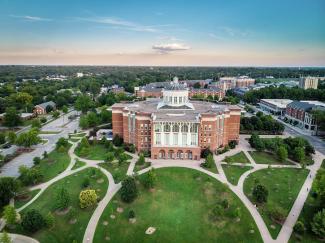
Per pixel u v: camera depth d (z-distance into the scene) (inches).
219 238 2817.4
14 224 2982.3
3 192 3265.3
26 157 4977.9
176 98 5516.7
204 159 4788.4
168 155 4810.5
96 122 6939.0
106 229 2935.5
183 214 3201.3
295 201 3484.3
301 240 2775.6
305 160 4783.5
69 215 3129.9
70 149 5334.6
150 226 2992.1
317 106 7057.1
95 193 3361.2
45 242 2741.1
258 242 2753.4
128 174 4158.5
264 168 4446.4
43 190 3730.3
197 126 4697.3
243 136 6230.3
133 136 5255.9
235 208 3309.5
